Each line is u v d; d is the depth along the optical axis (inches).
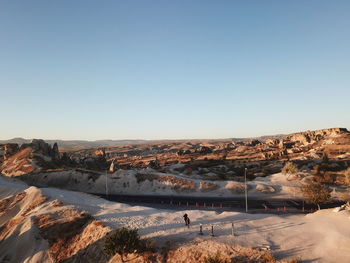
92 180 3491.6
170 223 1422.2
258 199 2452.0
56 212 1797.5
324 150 5487.2
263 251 972.6
